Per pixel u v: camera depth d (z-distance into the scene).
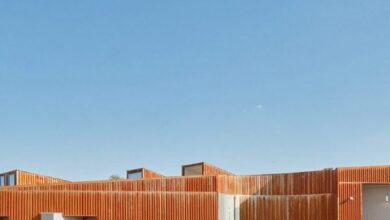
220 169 44.19
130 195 33.47
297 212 37.12
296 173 38.06
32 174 41.62
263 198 38.22
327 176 36.69
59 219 31.80
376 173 35.53
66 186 35.03
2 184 41.22
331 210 35.84
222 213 35.62
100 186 34.91
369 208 37.81
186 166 43.25
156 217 33.66
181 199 34.25
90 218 32.94
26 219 31.95
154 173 42.50
